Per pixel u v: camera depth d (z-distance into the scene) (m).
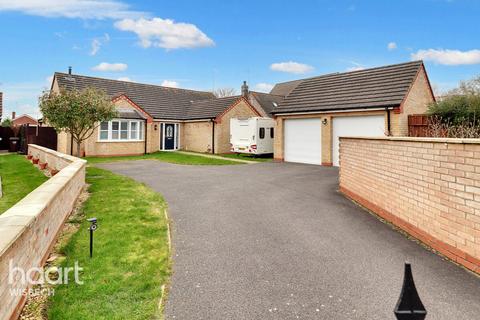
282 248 5.63
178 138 28.36
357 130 16.64
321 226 6.88
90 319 3.42
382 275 4.58
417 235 6.12
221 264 4.96
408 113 15.68
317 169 16.06
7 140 27.81
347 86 18.53
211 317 3.58
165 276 4.54
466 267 4.82
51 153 13.85
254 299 3.95
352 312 3.66
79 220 6.86
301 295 4.04
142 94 28.39
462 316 3.57
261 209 8.23
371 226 6.90
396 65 17.77
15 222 3.73
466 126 13.41
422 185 5.96
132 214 7.39
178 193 10.11
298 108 19.03
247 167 16.91
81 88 24.78
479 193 4.59
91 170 14.62
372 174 8.09
